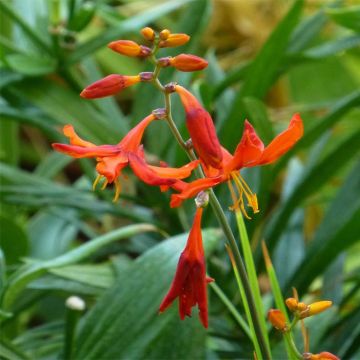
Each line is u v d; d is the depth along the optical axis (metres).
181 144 0.41
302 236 0.68
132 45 0.40
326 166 0.62
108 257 0.68
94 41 0.65
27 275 0.51
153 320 0.50
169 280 0.51
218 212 0.41
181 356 0.51
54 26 0.65
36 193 0.64
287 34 0.61
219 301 0.60
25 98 0.67
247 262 0.43
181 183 0.38
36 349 0.61
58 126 0.69
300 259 0.66
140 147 0.39
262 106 0.57
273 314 0.42
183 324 0.51
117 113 0.69
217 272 0.59
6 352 0.51
